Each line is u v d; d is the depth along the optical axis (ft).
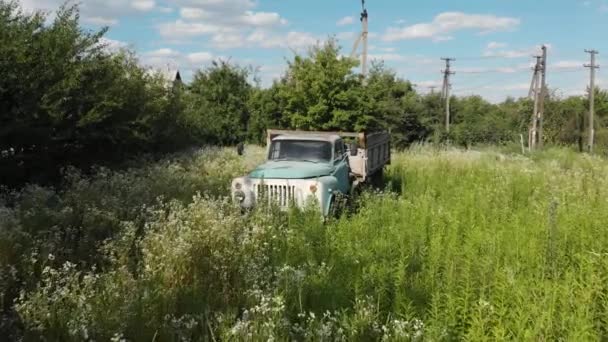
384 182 52.44
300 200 32.63
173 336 16.03
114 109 49.52
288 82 74.79
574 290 19.40
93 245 25.31
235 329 15.34
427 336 15.81
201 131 87.40
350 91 70.33
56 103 39.73
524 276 21.21
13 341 15.96
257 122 101.35
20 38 38.37
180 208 28.86
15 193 36.47
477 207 35.27
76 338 15.46
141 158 59.82
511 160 71.51
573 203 34.76
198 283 20.20
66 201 33.45
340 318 17.56
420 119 145.28
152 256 22.00
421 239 26.20
